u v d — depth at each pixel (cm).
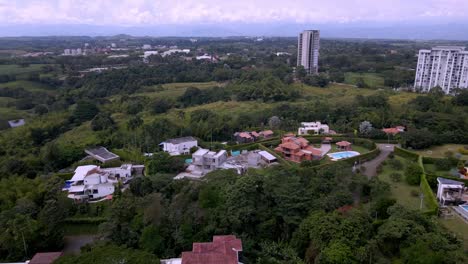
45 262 4053
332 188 5272
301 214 4678
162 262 3912
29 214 5078
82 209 5828
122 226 4709
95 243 4619
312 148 8256
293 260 4034
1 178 6662
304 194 4891
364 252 3641
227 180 5456
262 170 6956
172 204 5009
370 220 4353
